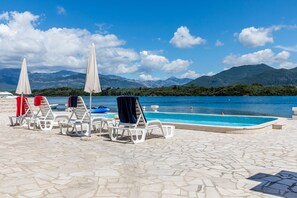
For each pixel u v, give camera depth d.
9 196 3.31
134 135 8.34
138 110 7.32
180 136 8.27
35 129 9.72
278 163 4.89
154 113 16.75
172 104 46.25
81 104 8.31
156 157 5.42
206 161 5.05
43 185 3.71
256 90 76.00
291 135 8.34
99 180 3.94
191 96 82.69
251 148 6.28
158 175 4.19
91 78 8.03
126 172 4.36
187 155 5.59
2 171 4.35
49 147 6.44
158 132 9.12
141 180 3.95
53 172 4.32
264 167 4.62
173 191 3.50
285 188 3.62
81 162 4.99
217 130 9.24
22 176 4.10
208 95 80.62
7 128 10.03
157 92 84.62
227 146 6.57
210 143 7.01
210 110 31.86
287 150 6.02
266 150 6.04
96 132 9.06
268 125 9.55
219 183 3.81
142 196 3.34
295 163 4.88
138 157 5.42
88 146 6.61
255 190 3.54
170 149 6.24
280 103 46.41
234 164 4.82
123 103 7.43
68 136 8.22
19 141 7.26
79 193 3.43
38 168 4.55
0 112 18.05
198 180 3.94
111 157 5.42
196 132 9.24
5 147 6.38
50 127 9.69
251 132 8.78
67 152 5.88
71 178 4.03
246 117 13.34
